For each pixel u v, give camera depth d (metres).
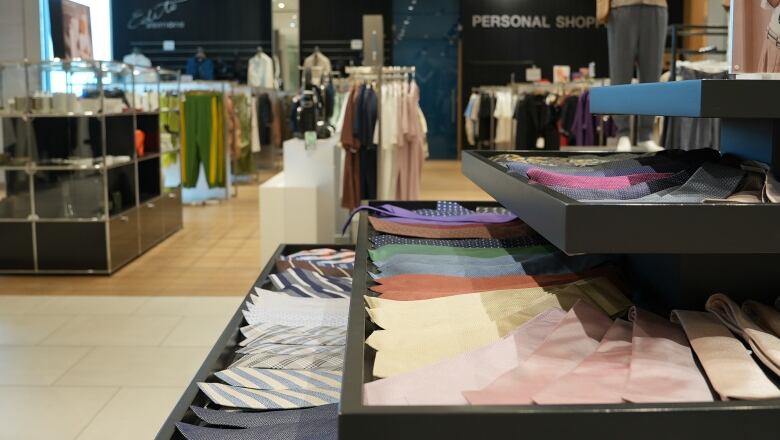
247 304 2.36
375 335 1.34
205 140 10.20
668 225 1.12
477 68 16.52
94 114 5.86
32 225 5.97
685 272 1.43
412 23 16.88
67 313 4.91
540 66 16.41
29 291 5.49
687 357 1.15
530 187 1.38
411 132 6.59
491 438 0.93
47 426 3.21
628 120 5.95
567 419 0.93
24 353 4.13
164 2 15.26
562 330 1.27
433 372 1.17
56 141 5.89
